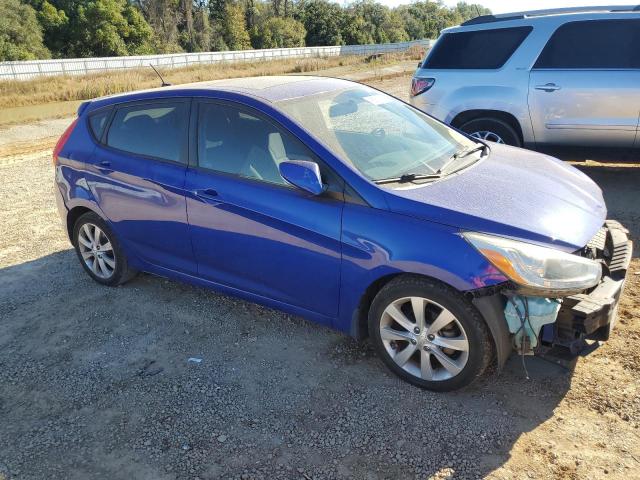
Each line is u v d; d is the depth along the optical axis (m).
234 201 3.72
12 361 3.88
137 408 3.32
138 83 30.27
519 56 6.59
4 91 28.81
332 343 3.87
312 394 3.35
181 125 4.12
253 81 4.32
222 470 2.81
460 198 3.23
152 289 4.84
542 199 3.37
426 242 3.04
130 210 4.39
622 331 3.74
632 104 6.12
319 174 3.28
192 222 4.00
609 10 6.38
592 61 6.28
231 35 86.06
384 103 4.39
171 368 3.69
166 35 79.62
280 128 3.63
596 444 2.82
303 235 3.45
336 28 98.44
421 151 3.88
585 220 3.29
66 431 3.16
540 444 2.84
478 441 2.89
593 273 2.94
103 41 65.62
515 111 6.65
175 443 3.02
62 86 30.27
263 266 3.73
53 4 65.81
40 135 14.66
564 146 6.60
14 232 6.45
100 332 4.20
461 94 6.91
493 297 2.95
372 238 3.19
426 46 54.94
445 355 3.17
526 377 3.30
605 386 3.23
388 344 3.37
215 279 4.10
